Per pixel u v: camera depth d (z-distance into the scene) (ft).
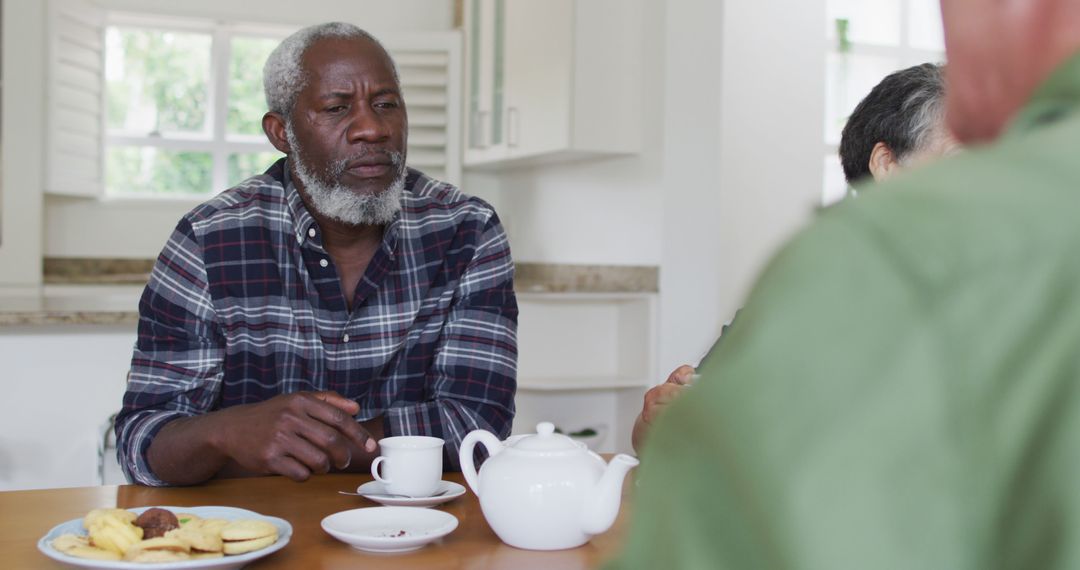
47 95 13.58
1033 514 0.95
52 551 3.13
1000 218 0.99
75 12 13.80
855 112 4.83
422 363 5.67
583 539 3.54
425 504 4.12
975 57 1.20
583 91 11.48
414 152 14.66
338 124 5.32
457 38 14.57
